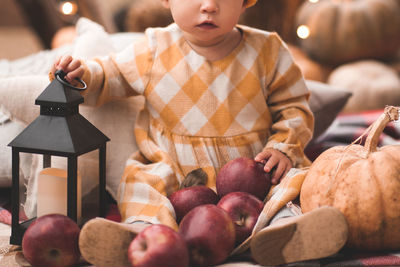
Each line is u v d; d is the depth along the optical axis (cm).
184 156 157
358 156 125
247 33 160
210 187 153
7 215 152
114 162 165
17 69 204
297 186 136
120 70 161
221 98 156
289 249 113
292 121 159
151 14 372
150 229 107
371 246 121
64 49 205
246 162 143
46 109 130
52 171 137
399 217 118
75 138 128
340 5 380
